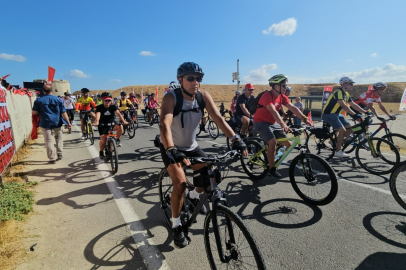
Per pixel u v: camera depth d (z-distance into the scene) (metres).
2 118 4.62
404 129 10.24
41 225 3.02
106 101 5.32
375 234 2.74
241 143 2.32
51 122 5.66
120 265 2.34
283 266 2.29
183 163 2.00
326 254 2.44
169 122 2.30
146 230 2.95
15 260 2.35
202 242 2.70
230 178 4.62
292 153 6.38
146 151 7.11
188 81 2.36
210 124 9.43
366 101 6.37
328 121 5.52
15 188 4.01
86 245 2.64
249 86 6.38
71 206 3.55
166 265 2.34
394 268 2.22
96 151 7.09
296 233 2.81
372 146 4.88
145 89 74.31
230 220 1.93
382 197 3.66
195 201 2.70
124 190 4.16
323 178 3.68
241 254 1.93
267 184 4.30
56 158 6.11
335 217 3.13
